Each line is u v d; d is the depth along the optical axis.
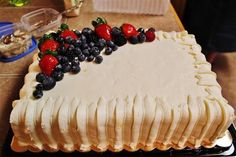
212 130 0.41
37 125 0.38
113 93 0.41
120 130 0.39
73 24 0.71
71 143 0.40
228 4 0.85
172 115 0.38
